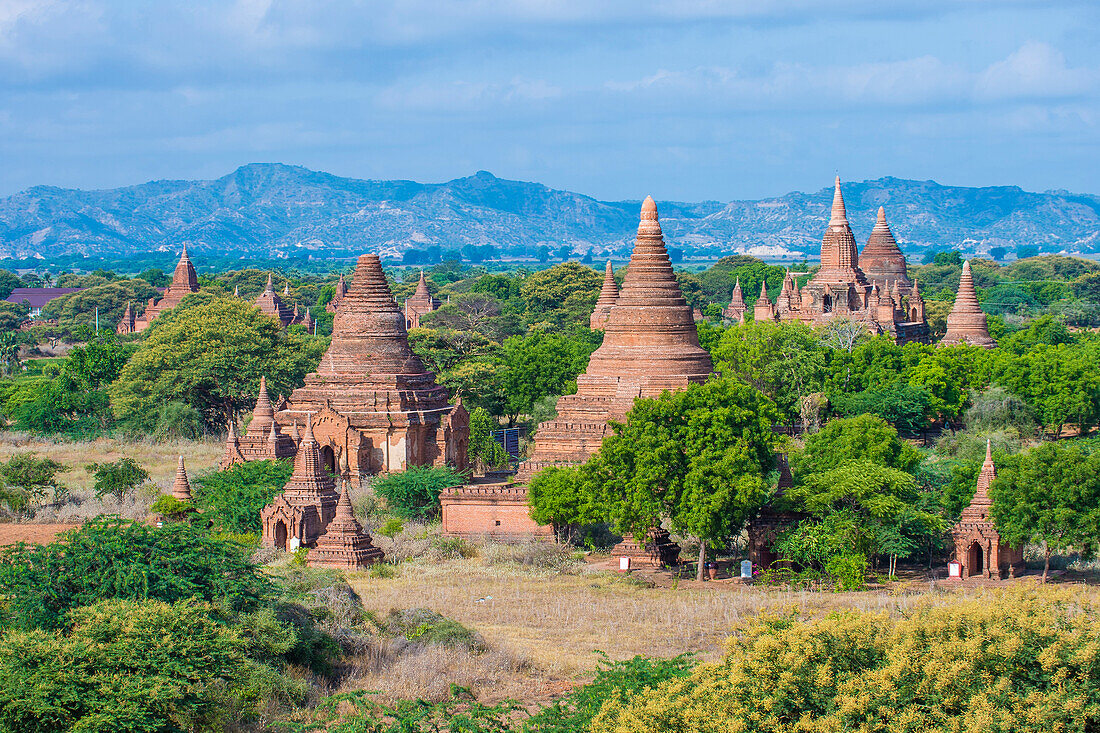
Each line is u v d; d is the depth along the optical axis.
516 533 99.00
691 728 46.41
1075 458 85.00
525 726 51.50
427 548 95.19
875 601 77.44
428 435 122.06
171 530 66.50
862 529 85.25
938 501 92.19
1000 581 85.31
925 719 46.66
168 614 56.78
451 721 53.81
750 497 85.00
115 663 53.06
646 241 114.62
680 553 95.62
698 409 88.38
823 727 46.47
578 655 68.06
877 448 96.31
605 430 108.31
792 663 48.81
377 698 60.28
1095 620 50.81
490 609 77.94
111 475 116.38
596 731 47.97
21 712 50.06
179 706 53.03
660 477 86.88
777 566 89.19
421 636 69.25
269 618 62.78
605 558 94.31
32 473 112.56
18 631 56.62
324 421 120.12
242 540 94.94
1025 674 48.16
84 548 63.09
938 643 49.19
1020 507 84.12
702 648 69.12
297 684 59.91
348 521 92.19
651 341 113.19
